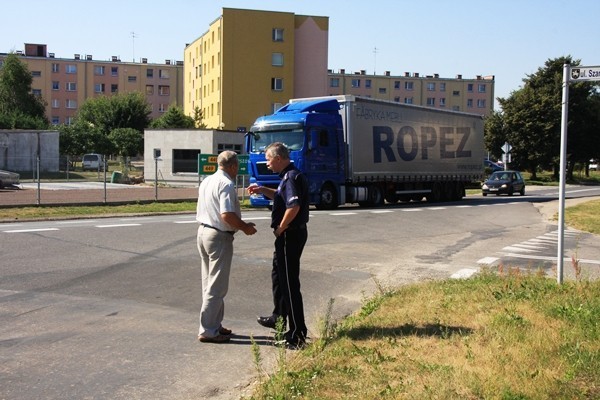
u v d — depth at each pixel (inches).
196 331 255.6
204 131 1556.3
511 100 2561.5
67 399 178.5
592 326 231.9
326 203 932.0
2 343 235.0
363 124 991.0
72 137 2452.0
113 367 207.9
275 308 252.2
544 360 193.2
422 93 4414.4
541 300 278.5
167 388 189.0
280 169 237.6
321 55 2657.5
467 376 177.6
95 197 1028.5
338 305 311.1
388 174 1046.4
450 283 337.7
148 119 3208.7
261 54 2559.1
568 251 528.1
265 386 178.9
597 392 166.4
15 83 3260.3
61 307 294.7
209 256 237.1
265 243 518.9
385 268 422.9
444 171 1197.1
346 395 167.3
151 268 397.4
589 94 2588.6
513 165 2586.1
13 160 1793.8
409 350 208.5
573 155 2637.8
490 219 827.4
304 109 916.0
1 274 370.0
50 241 498.6
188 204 948.0
